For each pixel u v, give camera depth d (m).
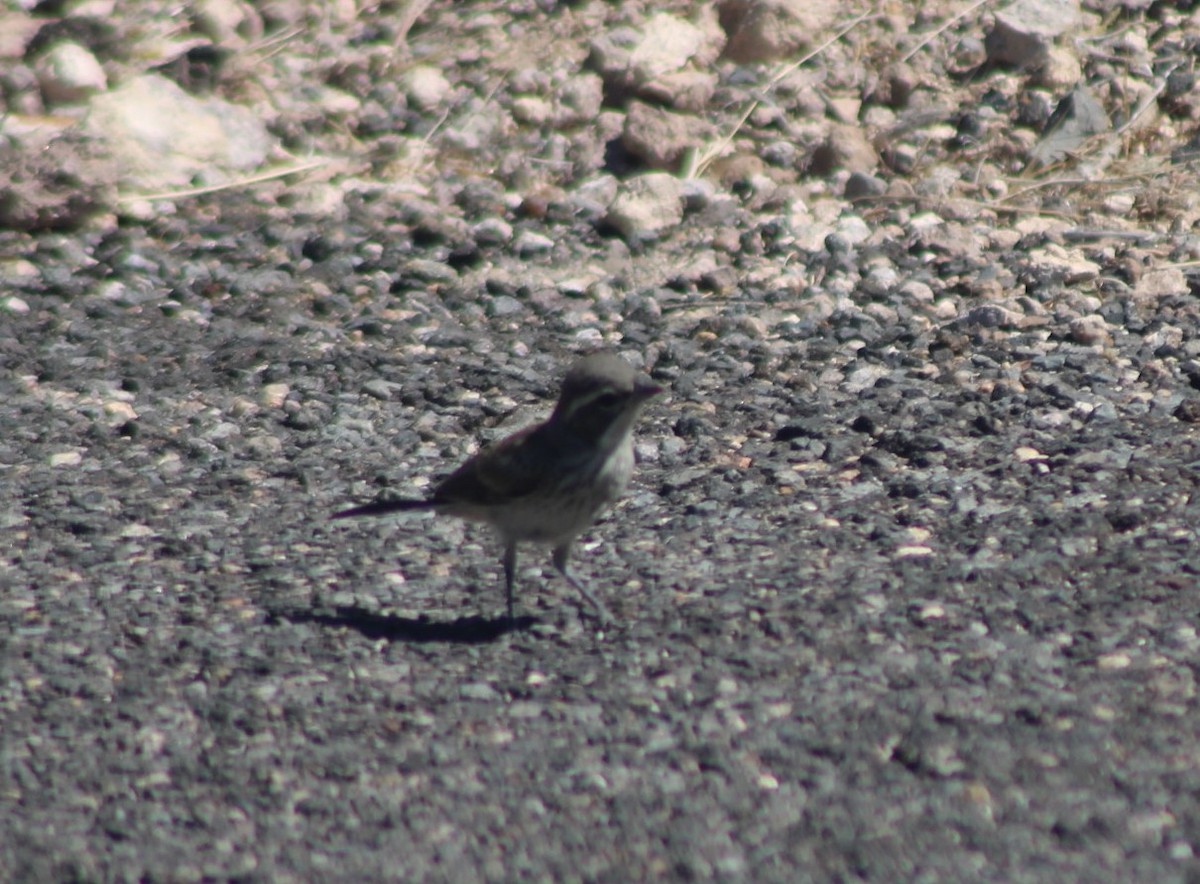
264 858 6.91
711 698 8.20
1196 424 11.91
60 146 16.42
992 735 7.63
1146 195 16.08
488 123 17.69
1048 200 16.22
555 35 18.78
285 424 12.66
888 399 12.69
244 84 18.19
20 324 14.49
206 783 7.57
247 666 8.82
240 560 10.39
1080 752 7.43
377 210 16.36
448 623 9.39
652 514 10.97
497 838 6.98
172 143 17.08
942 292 14.70
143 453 12.20
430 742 7.88
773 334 14.10
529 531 9.30
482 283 15.30
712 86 17.77
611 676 8.53
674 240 15.83
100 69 17.84
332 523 11.00
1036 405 12.39
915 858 6.67
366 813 7.24
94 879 6.80
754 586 9.62
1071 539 9.98
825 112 17.61
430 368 13.60
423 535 10.80
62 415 12.80
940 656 8.52
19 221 16.02
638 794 7.30
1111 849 6.66
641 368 13.52
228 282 15.28
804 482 11.33
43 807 7.40
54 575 10.18
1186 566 9.46
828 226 15.94
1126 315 13.97
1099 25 18.33
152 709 8.33
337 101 18.09
